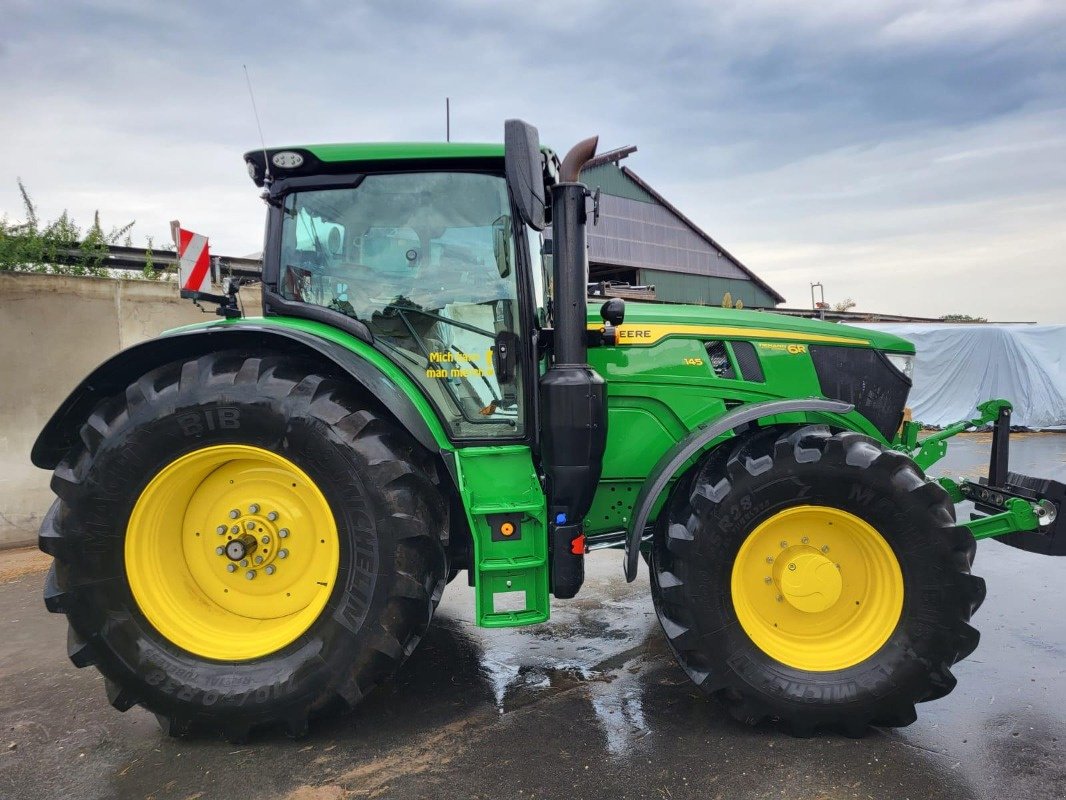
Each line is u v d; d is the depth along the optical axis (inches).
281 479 104.1
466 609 156.6
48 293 213.8
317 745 100.4
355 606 97.3
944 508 99.0
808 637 105.9
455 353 111.9
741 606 102.8
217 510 105.8
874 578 104.1
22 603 165.2
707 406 122.2
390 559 97.2
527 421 109.7
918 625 98.5
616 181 894.4
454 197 110.6
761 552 105.4
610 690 115.9
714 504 101.1
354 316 112.1
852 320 602.9
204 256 227.6
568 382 102.7
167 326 237.6
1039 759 93.9
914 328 502.3
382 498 96.9
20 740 103.6
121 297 227.1
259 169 109.0
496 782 90.4
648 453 121.9
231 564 104.9
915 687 98.2
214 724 100.0
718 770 92.4
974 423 138.5
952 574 97.6
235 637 103.7
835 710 98.5
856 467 98.8
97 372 103.2
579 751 97.3
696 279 1007.6
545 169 117.3
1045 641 133.0
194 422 97.9
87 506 98.3
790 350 126.8
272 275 112.4
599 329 116.6
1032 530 118.3
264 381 98.3
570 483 104.0
